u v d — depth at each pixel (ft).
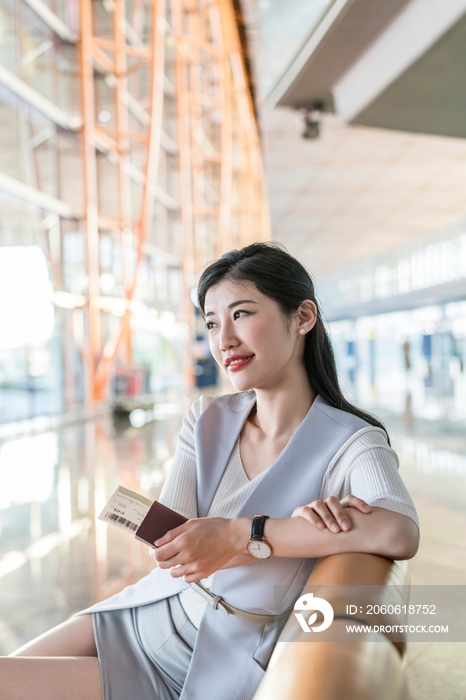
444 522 14.75
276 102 32.94
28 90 42.11
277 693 2.16
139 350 65.87
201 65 85.71
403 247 59.77
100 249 55.62
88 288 47.37
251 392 4.61
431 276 54.39
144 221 50.80
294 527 3.34
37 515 16.80
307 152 75.61
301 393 4.16
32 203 43.98
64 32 47.06
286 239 130.00
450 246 50.85
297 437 3.91
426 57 23.35
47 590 11.07
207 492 4.16
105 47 50.65
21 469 24.34
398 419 41.78
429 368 61.21
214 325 4.11
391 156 77.20
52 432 38.37
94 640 4.26
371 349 76.48
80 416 44.47
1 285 39.83
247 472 4.12
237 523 3.45
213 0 71.92
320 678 2.14
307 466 3.84
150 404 51.39
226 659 3.67
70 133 49.01
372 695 2.10
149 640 4.06
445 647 7.17
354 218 111.24
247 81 85.61
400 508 3.37
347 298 75.10
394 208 103.71
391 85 25.84
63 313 47.91
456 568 10.93
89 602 10.46
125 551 13.35
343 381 5.10
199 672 3.66
